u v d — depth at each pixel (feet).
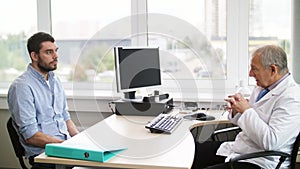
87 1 11.91
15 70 12.53
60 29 12.14
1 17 12.39
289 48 10.84
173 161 6.02
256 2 10.93
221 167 7.36
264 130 6.84
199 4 11.28
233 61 11.28
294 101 7.00
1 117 11.90
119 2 11.73
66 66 12.23
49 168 7.98
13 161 12.06
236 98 7.38
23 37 12.34
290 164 7.07
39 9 12.09
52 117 8.82
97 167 6.25
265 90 7.80
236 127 9.04
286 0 10.73
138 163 5.94
